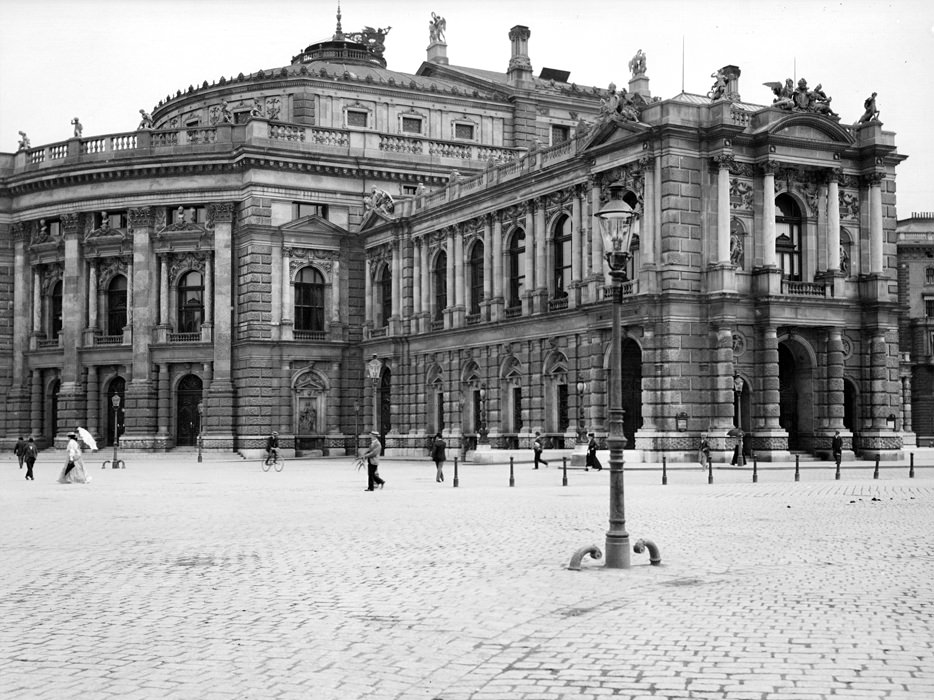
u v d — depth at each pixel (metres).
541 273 72.75
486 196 78.12
